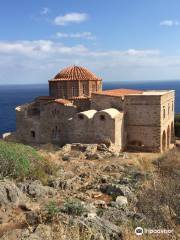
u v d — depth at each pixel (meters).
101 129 46.47
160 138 47.88
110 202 19.39
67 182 23.58
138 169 30.02
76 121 48.59
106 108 50.50
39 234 12.79
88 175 27.69
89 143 47.75
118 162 35.72
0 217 15.86
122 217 15.88
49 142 52.50
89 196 21.11
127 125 49.59
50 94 57.78
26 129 54.50
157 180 21.59
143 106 48.31
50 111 52.28
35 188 20.33
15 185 19.48
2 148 23.45
